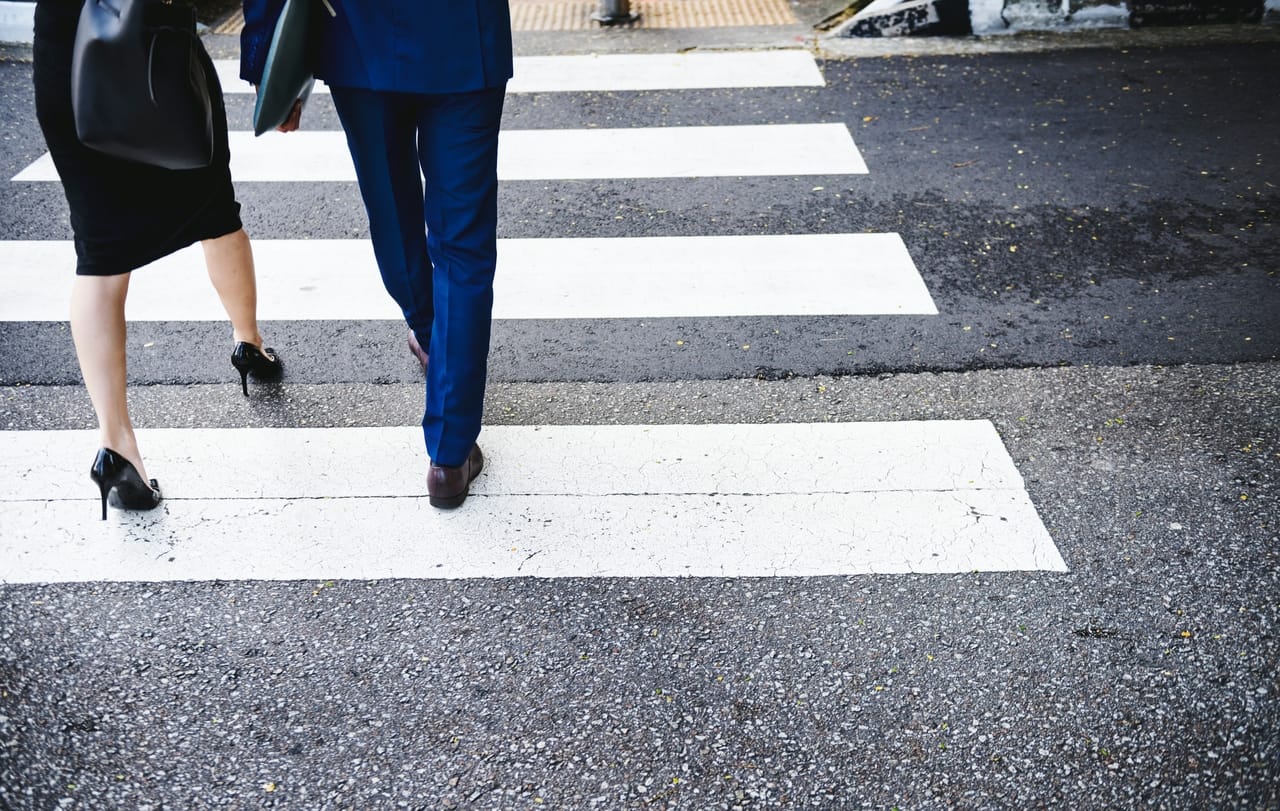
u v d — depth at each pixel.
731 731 2.37
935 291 4.08
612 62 6.32
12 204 4.75
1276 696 2.42
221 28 6.72
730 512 3.02
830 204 4.74
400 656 2.56
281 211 4.75
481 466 3.15
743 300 4.07
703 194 4.86
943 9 6.49
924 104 5.69
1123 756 2.29
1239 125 5.34
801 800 2.21
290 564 2.84
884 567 2.81
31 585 2.76
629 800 2.21
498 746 2.34
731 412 3.46
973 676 2.49
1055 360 3.66
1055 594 2.72
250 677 2.50
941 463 3.20
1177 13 6.58
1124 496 3.05
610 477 3.16
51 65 2.56
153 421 3.42
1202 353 3.67
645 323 3.94
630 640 2.61
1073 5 6.52
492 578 2.79
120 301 2.84
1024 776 2.26
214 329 3.91
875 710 2.41
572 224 4.63
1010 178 4.91
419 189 3.12
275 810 2.19
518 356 3.77
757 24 6.85
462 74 2.56
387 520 3.00
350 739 2.35
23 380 3.60
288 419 3.44
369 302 4.09
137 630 2.63
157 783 2.25
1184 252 4.28
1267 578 2.74
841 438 3.32
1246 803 2.20
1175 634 2.59
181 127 2.59
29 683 2.47
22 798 2.20
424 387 3.61
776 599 2.72
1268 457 3.18
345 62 2.62
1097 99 5.68
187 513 3.02
